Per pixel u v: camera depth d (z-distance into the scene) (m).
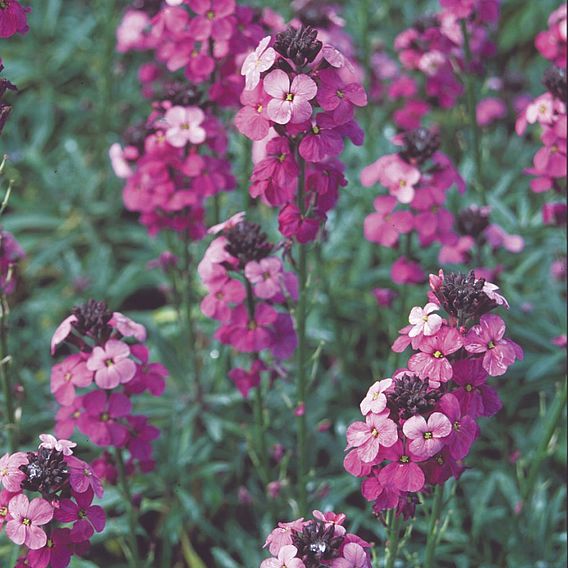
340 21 1.03
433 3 1.45
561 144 0.92
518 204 1.17
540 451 0.92
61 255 1.24
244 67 0.80
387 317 1.10
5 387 0.90
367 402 0.75
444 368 0.75
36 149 1.34
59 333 0.83
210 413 1.04
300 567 0.73
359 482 0.99
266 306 0.88
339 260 1.14
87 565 0.94
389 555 0.80
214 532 0.99
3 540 0.95
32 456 0.76
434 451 0.74
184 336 1.07
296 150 0.81
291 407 0.91
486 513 0.98
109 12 1.28
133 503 0.89
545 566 0.95
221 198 1.11
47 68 1.48
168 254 1.00
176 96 0.93
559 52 0.96
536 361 1.04
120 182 1.28
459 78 1.05
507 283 1.08
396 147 1.19
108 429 0.83
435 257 1.11
